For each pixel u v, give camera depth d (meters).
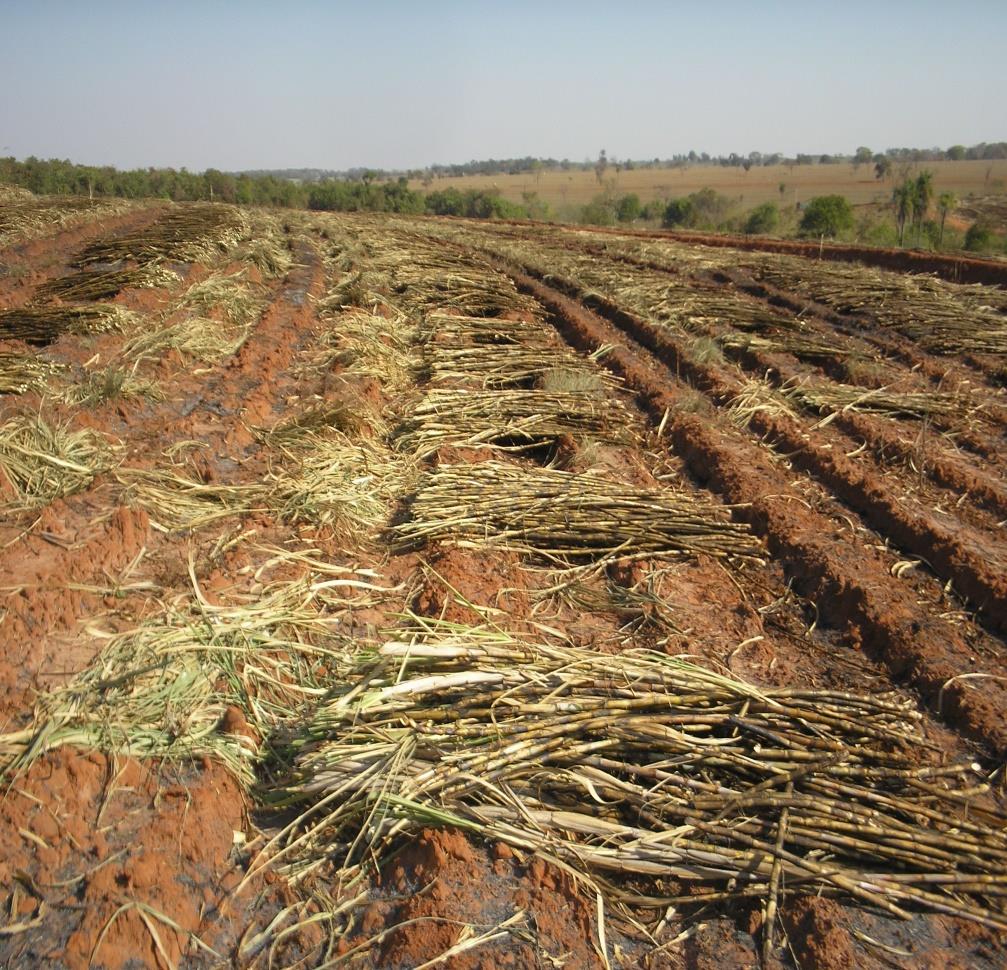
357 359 12.45
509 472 8.63
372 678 5.14
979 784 4.98
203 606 6.00
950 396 11.50
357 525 7.78
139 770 4.62
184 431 9.40
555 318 16.94
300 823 4.56
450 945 3.80
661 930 4.07
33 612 5.68
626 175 159.88
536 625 6.27
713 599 6.86
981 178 97.12
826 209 38.88
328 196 68.06
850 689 5.84
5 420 8.44
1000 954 3.99
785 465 9.50
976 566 7.04
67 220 26.98
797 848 4.40
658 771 4.66
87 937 3.74
